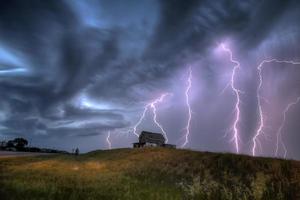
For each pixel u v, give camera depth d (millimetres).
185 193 17812
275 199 16141
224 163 26719
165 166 30266
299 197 16562
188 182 22047
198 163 28828
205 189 17625
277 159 26125
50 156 55125
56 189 17156
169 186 21578
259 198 16141
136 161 37188
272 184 18109
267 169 22875
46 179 21969
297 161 24859
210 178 23266
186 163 29797
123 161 39000
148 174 27828
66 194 16031
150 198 16391
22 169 29828
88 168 34344
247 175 21859
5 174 24469
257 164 24641
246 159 26750
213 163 27531
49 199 14625
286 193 16797
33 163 38281
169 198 16703
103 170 32156
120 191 17922
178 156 35062
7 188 16594
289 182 18797
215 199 16406
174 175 26328
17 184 18125
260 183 18156
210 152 35250
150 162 34281
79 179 23125
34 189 16656
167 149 43781
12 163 37156
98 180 23031
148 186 21297
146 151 45188
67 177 24094
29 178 22141
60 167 34406
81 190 17547
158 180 24875
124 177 25641
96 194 16484
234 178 21750
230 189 18000
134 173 28812
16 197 14453
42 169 30625
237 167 24781
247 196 16422
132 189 19188
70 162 42000
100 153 54844
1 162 37531
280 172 21359
